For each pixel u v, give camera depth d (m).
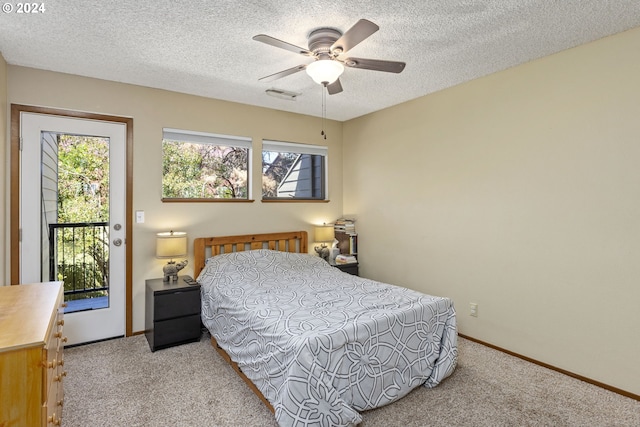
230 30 2.22
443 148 3.39
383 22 2.12
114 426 1.93
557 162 2.57
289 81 3.17
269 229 4.09
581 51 2.43
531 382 2.41
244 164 4.00
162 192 3.42
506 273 2.90
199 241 3.51
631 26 2.18
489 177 3.00
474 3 1.92
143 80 3.12
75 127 3.00
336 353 1.88
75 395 2.23
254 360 2.16
